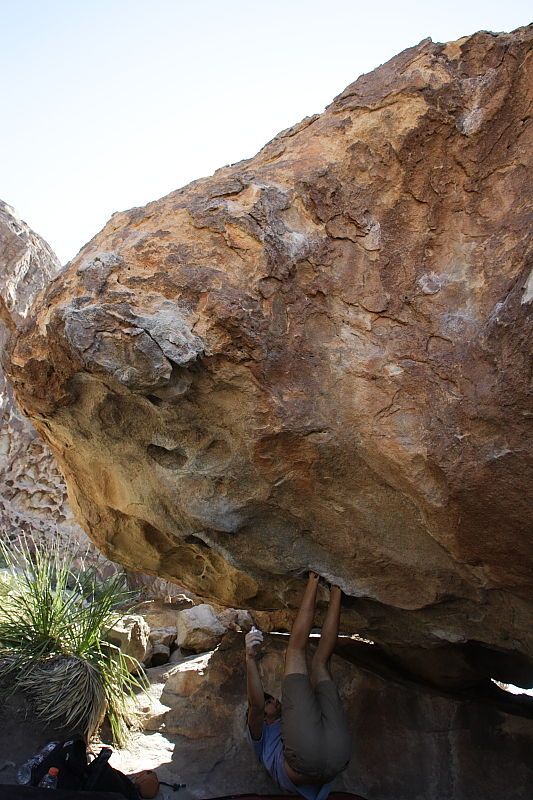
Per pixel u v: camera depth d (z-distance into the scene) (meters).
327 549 2.91
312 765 3.00
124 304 2.48
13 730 3.48
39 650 3.88
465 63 2.67
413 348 2.53
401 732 3.49
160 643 5.12
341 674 3.68
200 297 2.49
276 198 2.60
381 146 2.64
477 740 3.41
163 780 3.45
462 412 2.42
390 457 2.53
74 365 2.60
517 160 2.54
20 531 6.31
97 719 3.74
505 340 2.33
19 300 6.41
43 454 6.50
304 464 2.65
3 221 6.40
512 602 2.82
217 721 3.80
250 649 3.54
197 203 2.67
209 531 3.00
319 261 2.58
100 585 5.36
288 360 2.53
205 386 2.56
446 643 3.27
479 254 2.53
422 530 2.72
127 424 2.80
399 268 2.59
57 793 2.78
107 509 3.48
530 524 2.41
